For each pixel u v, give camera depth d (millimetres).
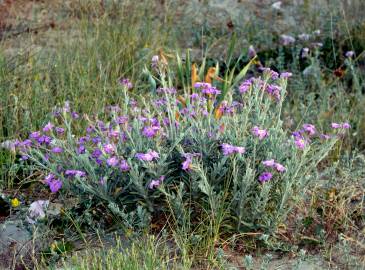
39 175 5535
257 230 4699
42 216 4898
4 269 4438
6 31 8219
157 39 7918
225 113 5020
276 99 5512
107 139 4828
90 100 6383
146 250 4391
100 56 7375
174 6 8969
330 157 5891
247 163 4500
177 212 4535
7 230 4852
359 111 6547
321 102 6676
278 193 4629
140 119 4875
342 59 7945
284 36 8023
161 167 4512
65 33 8125
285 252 4574
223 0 9578
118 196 4680
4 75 6496
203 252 4461
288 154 4809
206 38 8531
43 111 6227
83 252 4555
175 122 4969
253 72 7812
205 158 4723
